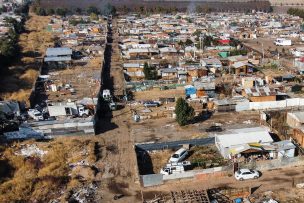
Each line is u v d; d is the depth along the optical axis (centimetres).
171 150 4491
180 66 8112
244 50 9531
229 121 5306
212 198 3453
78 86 7225
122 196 3578
